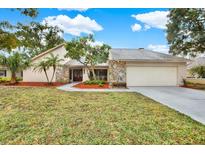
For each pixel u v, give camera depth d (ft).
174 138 12.70
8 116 18.03
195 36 58.80
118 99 29.01
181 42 61.21
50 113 19.38
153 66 54.24
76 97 30.71
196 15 55.31
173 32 61.11
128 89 45.70
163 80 54.29
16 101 25.94
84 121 16.51
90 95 33.55
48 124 15.56
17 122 16.05
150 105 24.30
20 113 19.26
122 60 52.01
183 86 53.16
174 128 14.70
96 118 17.53
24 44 91.91
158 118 17.71
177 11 57.00
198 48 60.08
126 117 17.98
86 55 62.85
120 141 12.21
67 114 19.03
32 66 67.05
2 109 21.12
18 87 49.88
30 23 97.66
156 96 33.01
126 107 22.80
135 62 54.03
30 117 17.74
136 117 18.03
